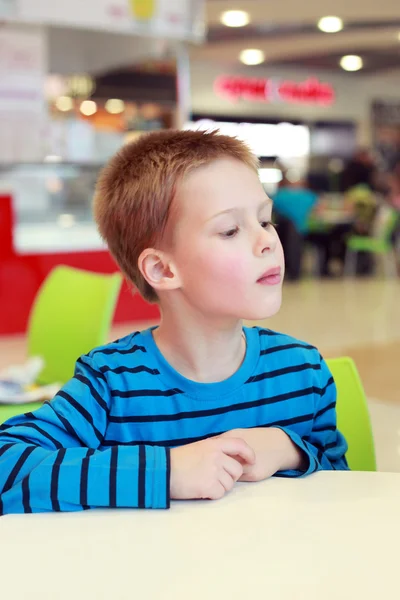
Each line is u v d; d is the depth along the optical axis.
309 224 9.47
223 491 0.85
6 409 1.71
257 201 0.97
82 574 0.67
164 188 0.99
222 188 0.96
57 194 5.78
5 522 0.80
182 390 1.06
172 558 0.70
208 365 1.06
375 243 8.98
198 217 0.96
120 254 1.10
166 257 1.00
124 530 0.77
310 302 7.19
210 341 1.05
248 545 0.72
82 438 1.03
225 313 0.97
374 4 7.67
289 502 0.83
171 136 1.06
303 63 11.72
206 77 11.47
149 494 0.83
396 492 0.86
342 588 0.63
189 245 0.97
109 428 1.06
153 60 6.67
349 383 1.29
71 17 4.41
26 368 1.96
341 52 10.71
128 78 6.74
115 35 6.61
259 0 7.45
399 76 13.14
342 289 8.21
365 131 13.34
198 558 0.70
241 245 0.95
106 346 1.12
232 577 0.66
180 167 0.98
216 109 11.64
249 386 1.08
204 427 1.06
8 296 5.26
